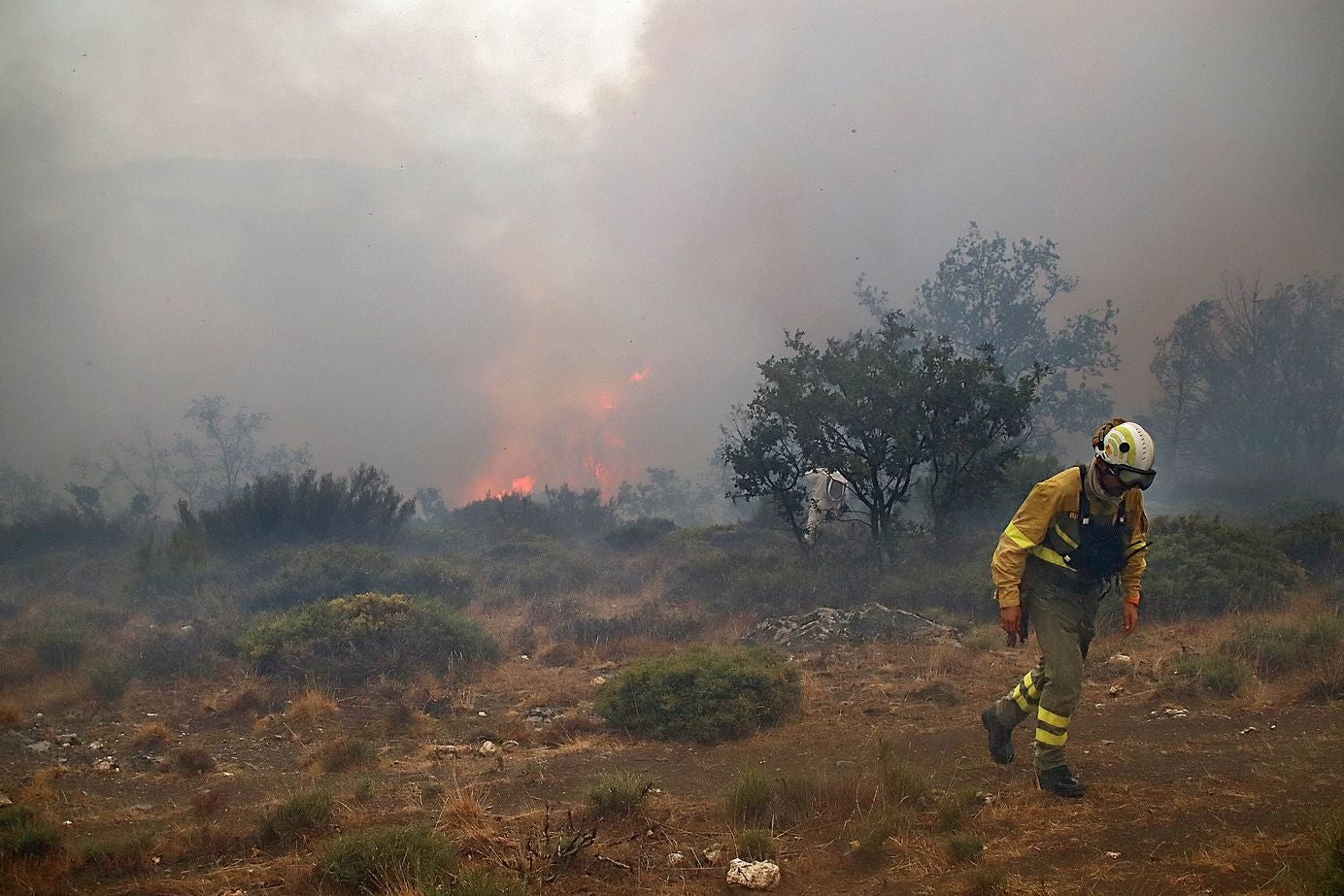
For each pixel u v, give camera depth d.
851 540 16.53
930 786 5.26
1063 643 5.08
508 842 4.69
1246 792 4.84
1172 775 5.27
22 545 21.98
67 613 13.85
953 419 15.47
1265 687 7.38
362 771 6.74
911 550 15.63
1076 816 4.67
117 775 6.83
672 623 12.27
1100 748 5.99
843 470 15.43
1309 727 6.18
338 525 20.34
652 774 6.28
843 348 16.41
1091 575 5.10
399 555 19.33
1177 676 7.84
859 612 11.54
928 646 10.37
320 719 8.41
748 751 6.78
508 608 15.23
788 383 16.11
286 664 9.76
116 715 8.62
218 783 6.52
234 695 9.00
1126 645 9.59
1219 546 12.25
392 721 8.14
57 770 6.79
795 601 13.26
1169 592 11.05
